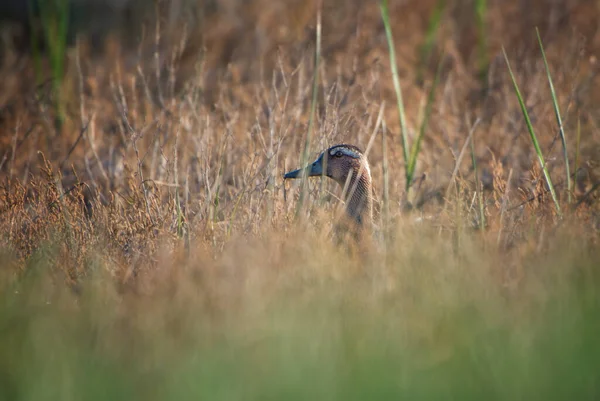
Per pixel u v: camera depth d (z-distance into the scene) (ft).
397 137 52.85
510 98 57.98
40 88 60.70
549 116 54.95
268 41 68.03
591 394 24.98
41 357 27.07
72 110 59.36
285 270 32.14
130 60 68.23
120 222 41.39
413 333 27.89
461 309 28.78
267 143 48.19
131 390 25.34
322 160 43.42
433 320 28.43
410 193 45.34
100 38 74.69
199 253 35.55
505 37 69.77
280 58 53.21
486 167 51.29
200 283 31.91
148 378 25.81
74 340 28.32
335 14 71.20
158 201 42.70
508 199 42.29
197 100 53.88
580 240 34.83
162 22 71.77
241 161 48.91
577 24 69.15
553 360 26.13
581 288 30.27
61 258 37.91
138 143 51.39
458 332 27.63
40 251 38.29
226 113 54.24
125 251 39.50
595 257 33.04
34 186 43.96
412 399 25.09
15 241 40.45
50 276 35.63
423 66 65.26
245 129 50.78
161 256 36.14
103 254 38.29
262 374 25.75
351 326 28.09
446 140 52.85
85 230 40.52
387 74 63.21
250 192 42.24
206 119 49.47
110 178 49.52
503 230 37.83
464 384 25.67
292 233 35.88
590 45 65.77
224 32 69.72
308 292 30.35
